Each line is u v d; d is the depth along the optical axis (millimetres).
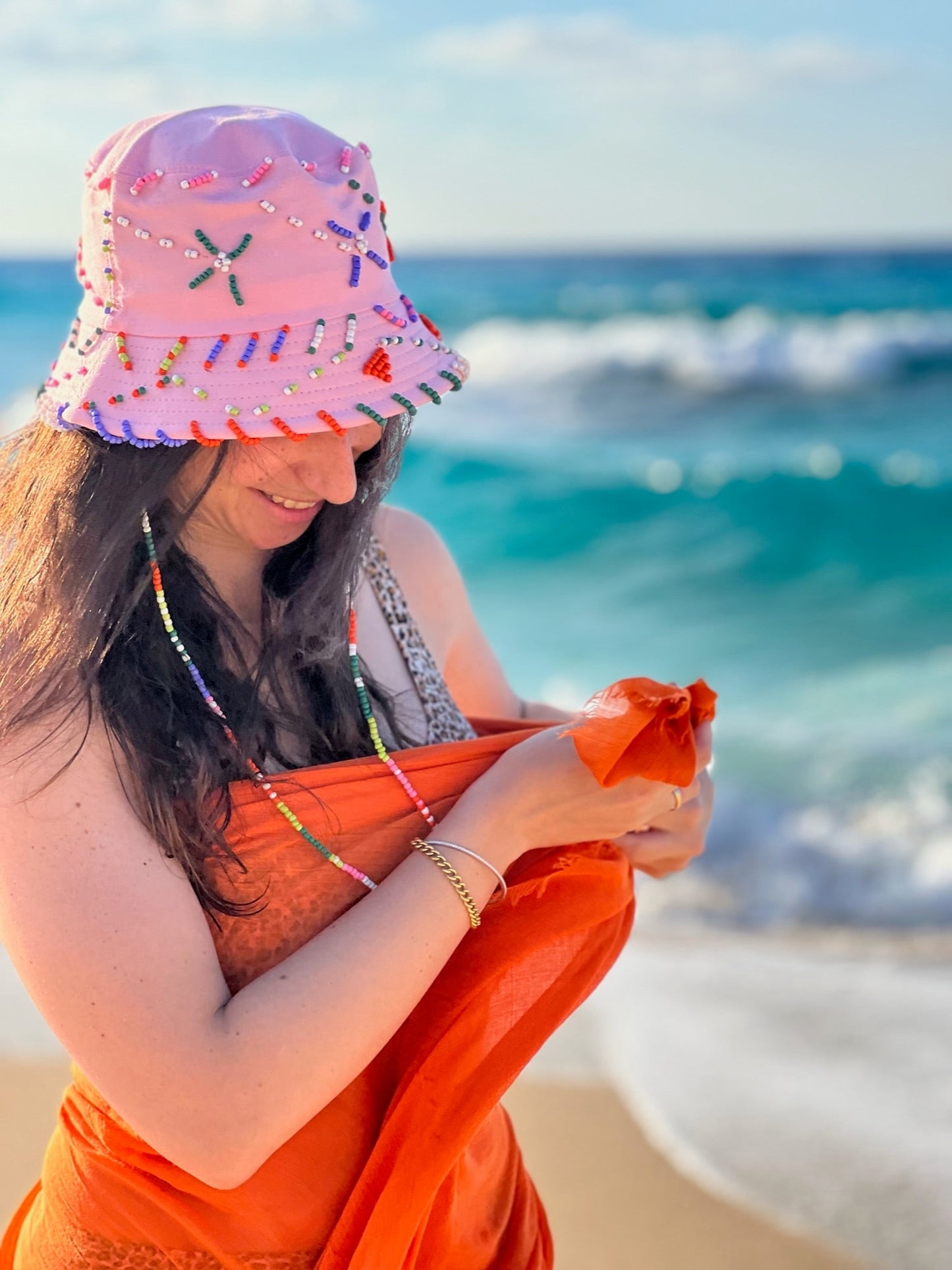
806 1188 2924
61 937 1180
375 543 1675
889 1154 3037
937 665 8719
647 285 34906
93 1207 1372
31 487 1322
